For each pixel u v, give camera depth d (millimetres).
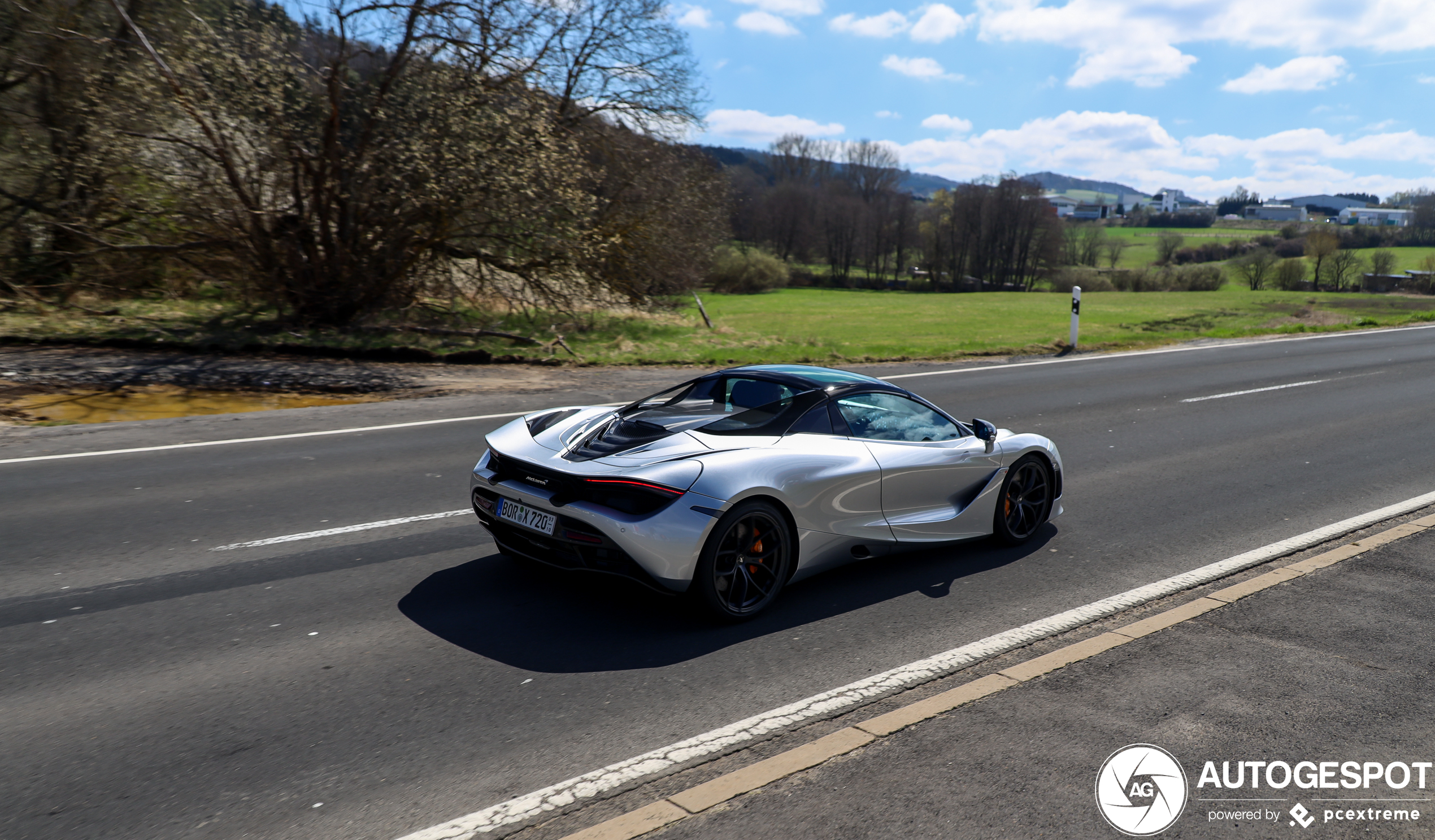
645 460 4289
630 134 23016
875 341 20391
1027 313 38562
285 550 5316
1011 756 3168
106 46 14281
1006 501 5727
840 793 2916
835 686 3760
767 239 82938
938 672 3912
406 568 5078
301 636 4117
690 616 4508
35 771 2957
